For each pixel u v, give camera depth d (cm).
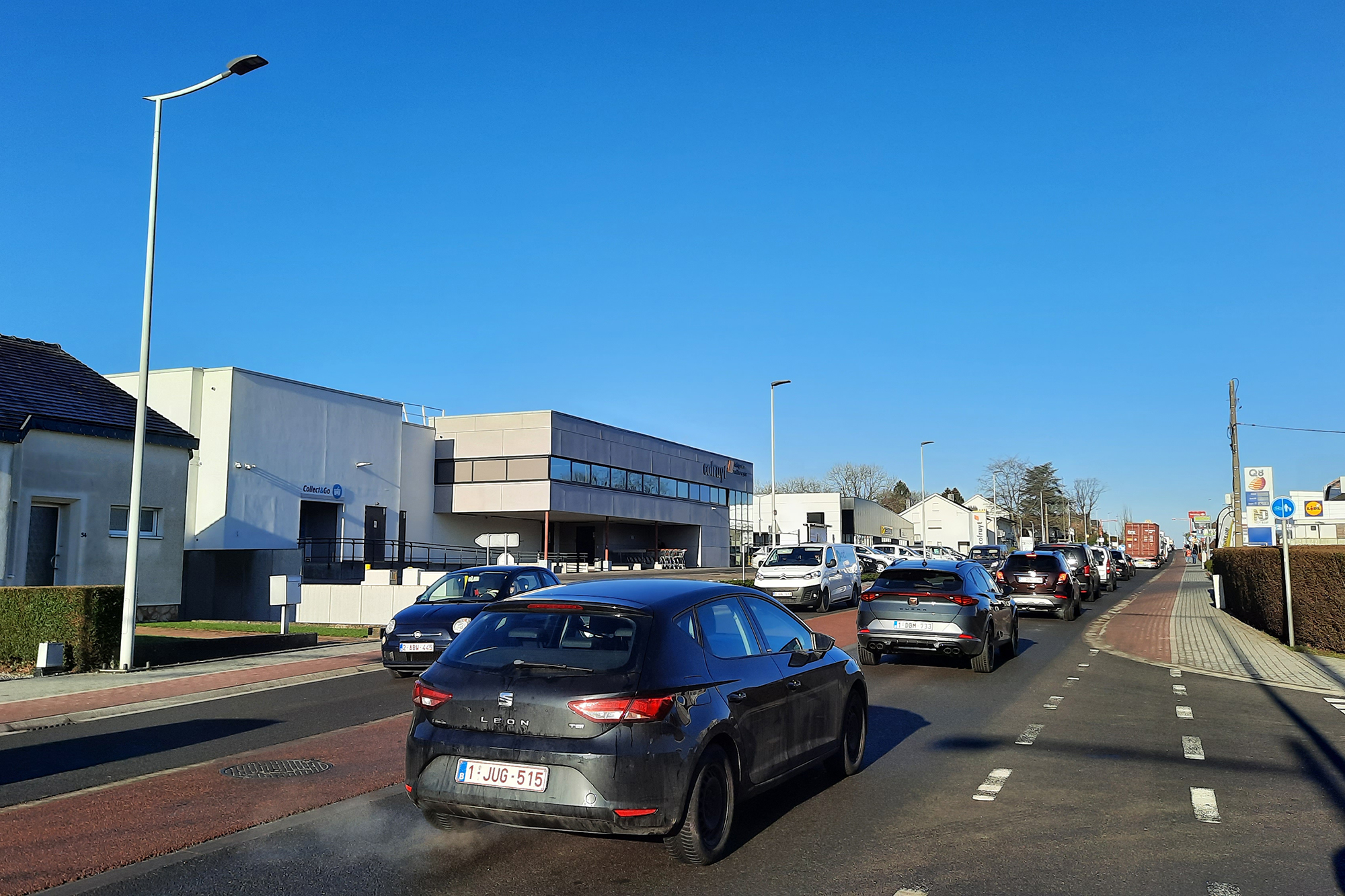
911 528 9519
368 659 1587
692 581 658
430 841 588
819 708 695
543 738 508
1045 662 1552
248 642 1658
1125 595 3688
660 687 520
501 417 4400
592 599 569
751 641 641
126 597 1431
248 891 501
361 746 880
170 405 3133
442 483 4475
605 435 4803
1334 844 583
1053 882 516
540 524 5169
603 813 491
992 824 624
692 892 501
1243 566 2364
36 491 1984
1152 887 509
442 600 1462
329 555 3553
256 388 3212
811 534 6056
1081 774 763
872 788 717
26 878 519
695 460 5753
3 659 1416
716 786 554
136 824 623
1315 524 4475
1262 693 1220
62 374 2225
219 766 795
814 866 543
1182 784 733
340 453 3612
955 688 1250
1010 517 11181
